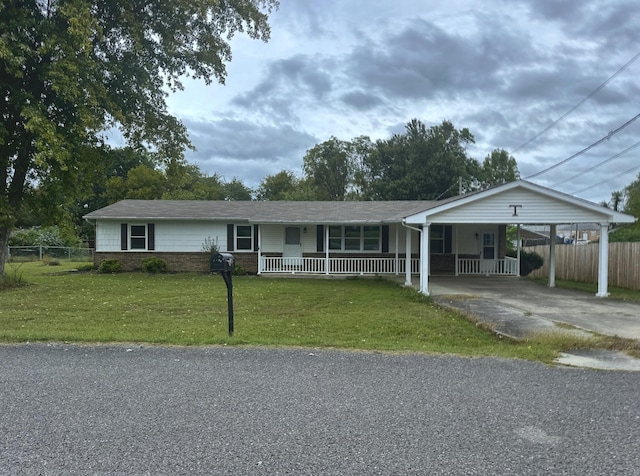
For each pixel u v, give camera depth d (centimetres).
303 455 335
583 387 491
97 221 2236
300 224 2125
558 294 1481
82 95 1431
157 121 1830
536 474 310
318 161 5972
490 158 5006
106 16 1617
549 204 1443
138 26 1570
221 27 1856
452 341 809
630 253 1645
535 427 385
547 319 998
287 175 6059
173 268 2233
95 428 380
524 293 1503
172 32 1748
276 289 1576
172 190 4388
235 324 927
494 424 391
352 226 2191
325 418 403
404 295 1439
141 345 668
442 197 4191
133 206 2381
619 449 345
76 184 1744
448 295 1423
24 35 1359
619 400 451
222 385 490
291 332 854
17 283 1616
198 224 2236
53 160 1558
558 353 648
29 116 1346
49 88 1545
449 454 337
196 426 385
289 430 378
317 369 552
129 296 1350
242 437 364
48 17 1464
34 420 395
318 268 2133
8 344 669
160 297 1333
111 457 330
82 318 984
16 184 1655
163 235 2241
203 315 1035
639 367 576
